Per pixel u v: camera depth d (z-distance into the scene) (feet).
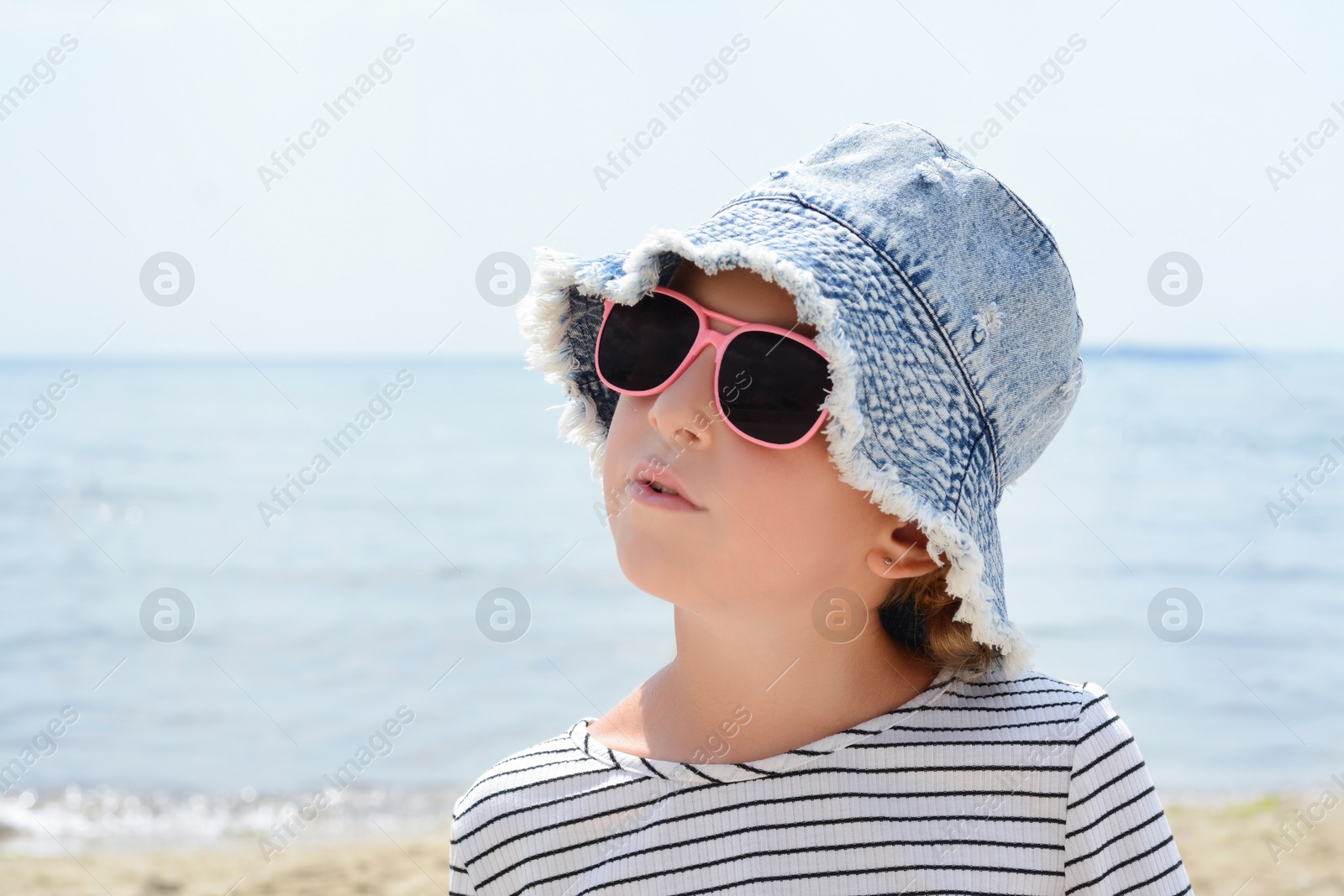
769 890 4.19
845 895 4.17
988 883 4.21
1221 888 20.11
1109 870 4.30
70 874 21.27
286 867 21.45
